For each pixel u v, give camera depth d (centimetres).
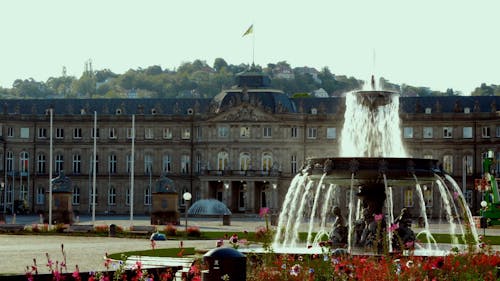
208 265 5219
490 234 15162
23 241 13450
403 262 6166
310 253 7962
